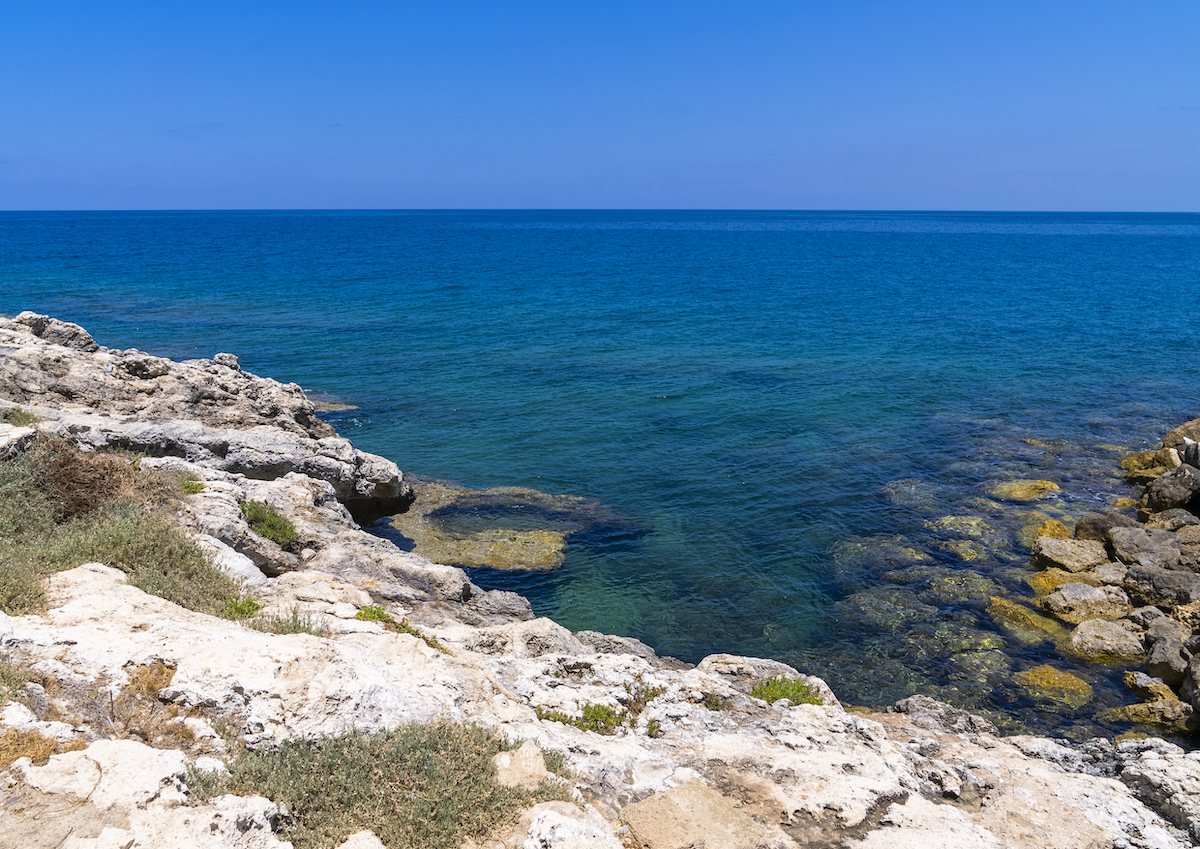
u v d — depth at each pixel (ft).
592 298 300.81
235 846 23.89
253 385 115.24
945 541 98.73
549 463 125.08
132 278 330.13
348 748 29.78
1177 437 128.06
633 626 80.64
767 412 153.89
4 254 435.53
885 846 31.12
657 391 168.55
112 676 30.35
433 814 27.76
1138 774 41.65
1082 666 74.49
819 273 402.11
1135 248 607.78
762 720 43.42
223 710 30.19
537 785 30.04
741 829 31.40
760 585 88.48
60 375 95.61
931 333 235.20
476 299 293.23
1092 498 112.98
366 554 65.62
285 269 380.78
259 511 67.21
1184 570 88.02
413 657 37.58
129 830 23.15
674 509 107.86
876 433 141.38
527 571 90.17
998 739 49.42
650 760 35.22
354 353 199.72
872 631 80.07
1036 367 192.34
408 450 130.41
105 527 47.39
